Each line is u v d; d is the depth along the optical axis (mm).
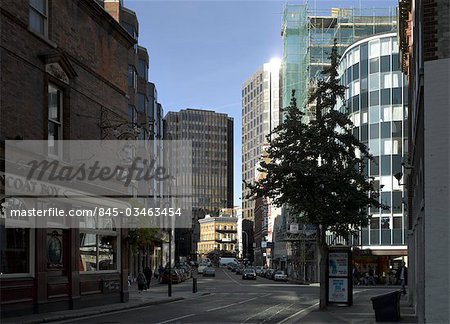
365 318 19906
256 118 165375
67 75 23172
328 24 76438
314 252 67438
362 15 73250
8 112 18969
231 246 173625
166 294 36750
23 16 20062
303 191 23453
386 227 56875
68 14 23719
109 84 27781
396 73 58500
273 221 114688
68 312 21438
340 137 24109
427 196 12047
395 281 54969
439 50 12141
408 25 28172
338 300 25734
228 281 66875
